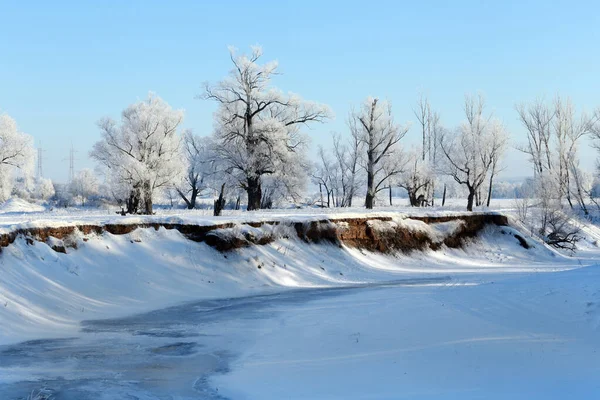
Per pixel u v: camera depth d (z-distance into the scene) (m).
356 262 35.94
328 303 23.88
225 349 17.11
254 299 25.70
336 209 51.19
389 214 42.31
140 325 20.39
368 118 60.53
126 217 30.34
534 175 70.19
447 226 45.31
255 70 53.97
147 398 12.74
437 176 71.56
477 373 12.43
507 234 48.25
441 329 16.11
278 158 53.59
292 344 16.95
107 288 24.45
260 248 32.28
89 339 18.31
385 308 19.97
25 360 15.82
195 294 26.30
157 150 52.19
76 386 13.54
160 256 28.19
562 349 13.24
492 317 16.47
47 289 22.16
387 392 11.87
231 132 54.19
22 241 23.58
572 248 50.50
